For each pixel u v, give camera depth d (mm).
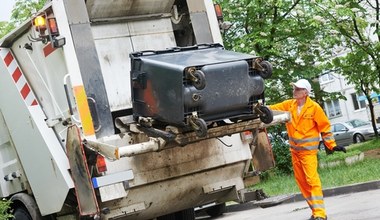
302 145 8289
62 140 7414
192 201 7832
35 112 7652
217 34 8117
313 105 8281
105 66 7551
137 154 6625
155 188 7281
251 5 15633
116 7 7625
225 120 6926
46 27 7000
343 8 15578
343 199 10734
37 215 7867
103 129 7020
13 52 7988
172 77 6410
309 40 16297
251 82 6750
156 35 8039
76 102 6906
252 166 8062
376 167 13008
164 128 6812
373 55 17312
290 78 16516
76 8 7090
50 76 7418
